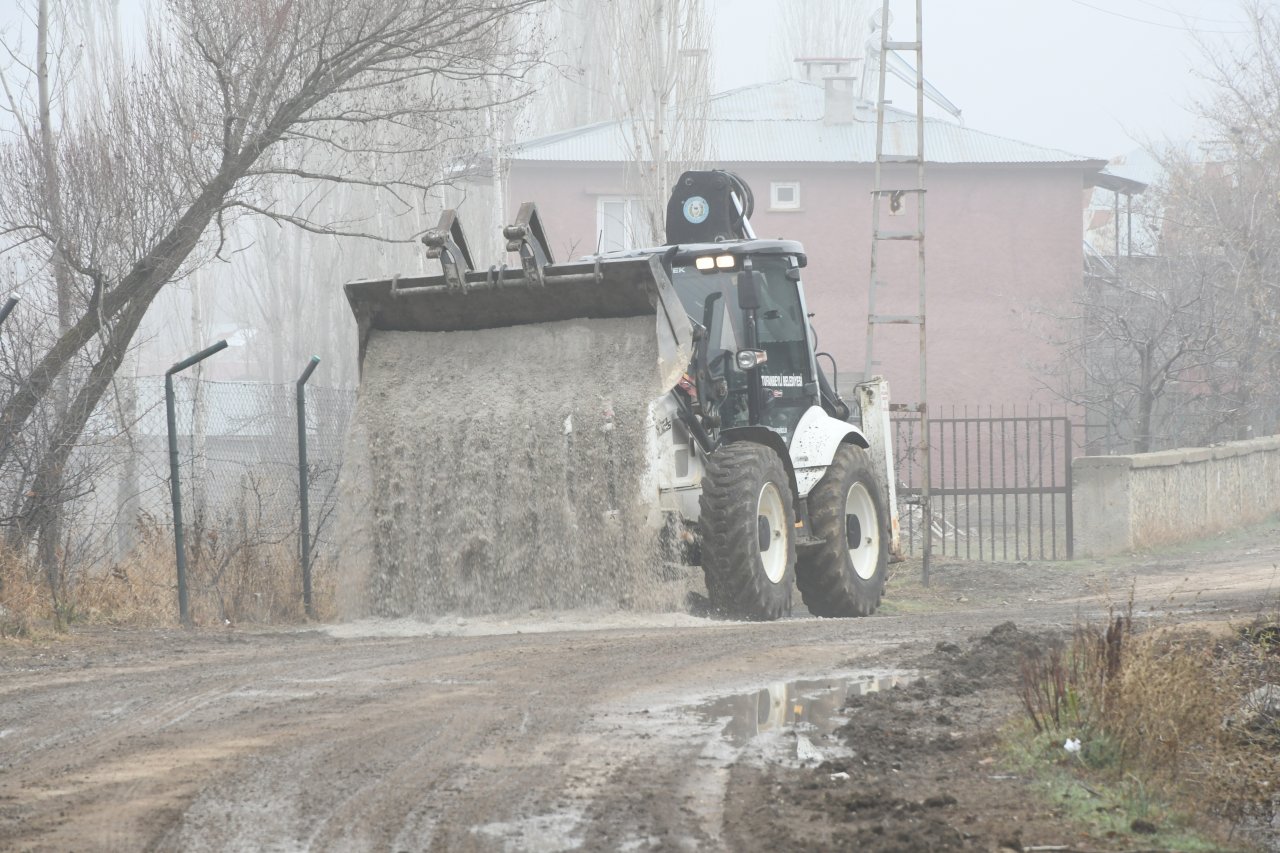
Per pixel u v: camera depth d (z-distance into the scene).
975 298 128.88
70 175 54.44
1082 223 129.25
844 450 48.34
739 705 25.34
